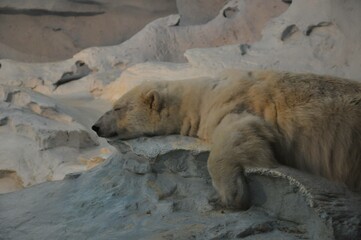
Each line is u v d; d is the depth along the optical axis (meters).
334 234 6.87
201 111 9.08
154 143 9.14
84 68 25.27
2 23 30.73
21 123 17.48
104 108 21.30
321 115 8.05
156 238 7.34
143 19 30.75
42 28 31.05
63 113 18.81
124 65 24.55
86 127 18.94
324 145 8.05
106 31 31.02
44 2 30.17
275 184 7.70
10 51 30.50
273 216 7.75
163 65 21.77
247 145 7.82
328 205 7.08
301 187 7.33
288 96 8.29
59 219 8.73
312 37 19.70
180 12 28.31
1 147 17.14
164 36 25.08
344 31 18.23
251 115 8.24
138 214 8.45
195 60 20.86
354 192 7.65
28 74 24.70
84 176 10.29
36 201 9.68
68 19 31.12
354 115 7.98
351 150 7.95
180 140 9.07
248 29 23.84
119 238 7.65
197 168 8.70
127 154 9.54
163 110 9.38
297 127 8.13
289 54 19.86
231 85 8.82
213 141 8.22
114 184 9.49
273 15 23.02
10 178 16.91
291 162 8.23
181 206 8.45
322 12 19.38
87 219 8.59
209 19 27.59
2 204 9.76
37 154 16.72
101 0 30.33
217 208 8.17
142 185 9.05
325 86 8.32
